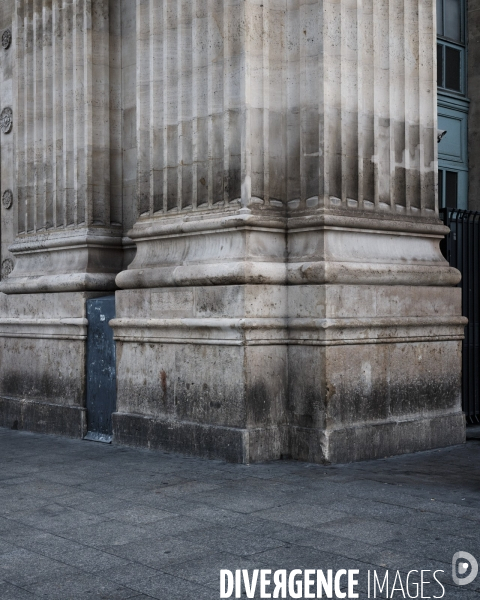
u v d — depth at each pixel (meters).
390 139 9.56
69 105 11.41
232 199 9.12
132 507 6.97
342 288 8.81
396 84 9.69
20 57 12.29
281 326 8.92
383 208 9.46
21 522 6.55
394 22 9.67
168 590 4.95
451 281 10.05
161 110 9.95
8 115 13.01
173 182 9.82
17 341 12.12
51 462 9.19
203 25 9.45
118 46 11.34
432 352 9.81
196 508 6.89
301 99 9.11
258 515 6.64
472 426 11.45
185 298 9.36
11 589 5.01
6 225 13.05
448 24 12.50
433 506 6.89
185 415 9.40
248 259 8.84
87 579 5.16
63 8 11.45
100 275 11.04
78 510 6.91
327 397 8.67
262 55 9.12
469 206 12.67
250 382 8.77
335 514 6.64
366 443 8.96
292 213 9.19
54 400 11.38
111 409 10.55
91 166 11.12
